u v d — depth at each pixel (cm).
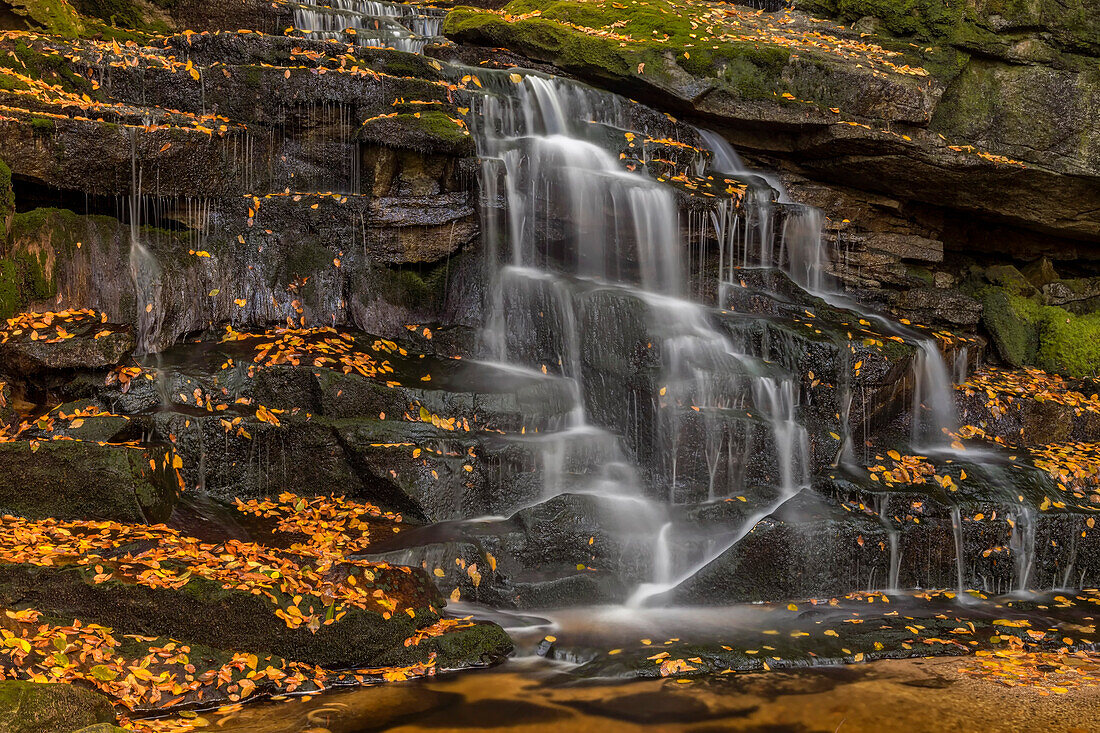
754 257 1124
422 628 652
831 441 907
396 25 1404
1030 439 1046
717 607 766
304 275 998
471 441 833
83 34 1212
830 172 1246
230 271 984
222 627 594
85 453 717
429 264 1030
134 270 929
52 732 459
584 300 955
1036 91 1220
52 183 898
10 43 961
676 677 618
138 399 814
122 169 929
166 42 1072
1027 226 1317
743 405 909
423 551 724
